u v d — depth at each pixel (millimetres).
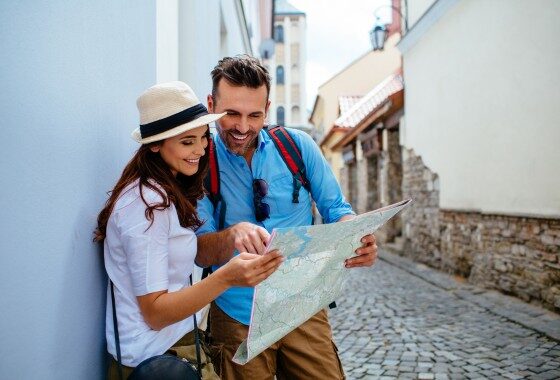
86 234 1302
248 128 1557
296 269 1264
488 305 5008
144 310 1156
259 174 1689
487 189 5879
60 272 1118
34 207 991
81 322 1247
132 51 1873
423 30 7934
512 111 5227
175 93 1243
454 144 6895
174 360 1174
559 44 4332
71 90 1207
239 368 1648
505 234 5469
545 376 3125
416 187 8719
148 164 1257
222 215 1700
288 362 1716
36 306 992
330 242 1304
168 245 1228
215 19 5125
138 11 1985
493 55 5625
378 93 14930
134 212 1174
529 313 4570
